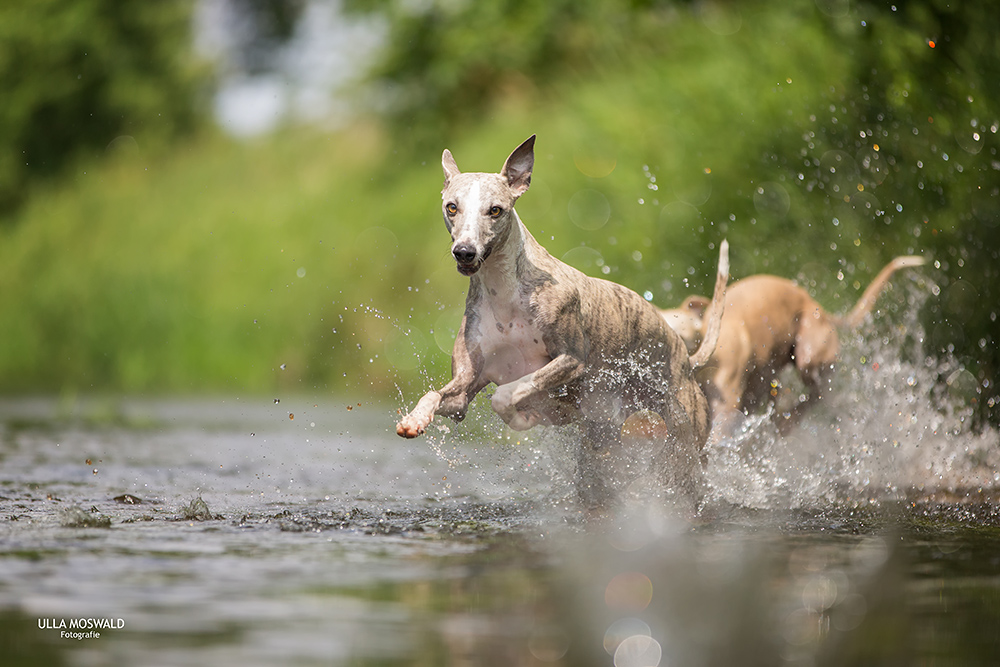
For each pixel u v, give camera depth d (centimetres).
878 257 1413
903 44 1529
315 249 2247
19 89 3494
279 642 387
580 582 486
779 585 485
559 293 727
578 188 1683
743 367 954
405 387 1875
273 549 565
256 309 2217
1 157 3381
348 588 471
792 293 1048
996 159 1432
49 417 1484
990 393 1252
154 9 3656
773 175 1526
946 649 397
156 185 2886
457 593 463
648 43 2105
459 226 694
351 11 2791
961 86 1491
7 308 2595
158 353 2314
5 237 2856
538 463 882
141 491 797
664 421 804
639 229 1566
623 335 780
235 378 2189
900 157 1464
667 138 1669
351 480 892
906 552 579
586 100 1875
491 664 367
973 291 1327
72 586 466
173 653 373
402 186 2345
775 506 767
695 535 630
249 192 2661
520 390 701
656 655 385
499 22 2547
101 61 3566
